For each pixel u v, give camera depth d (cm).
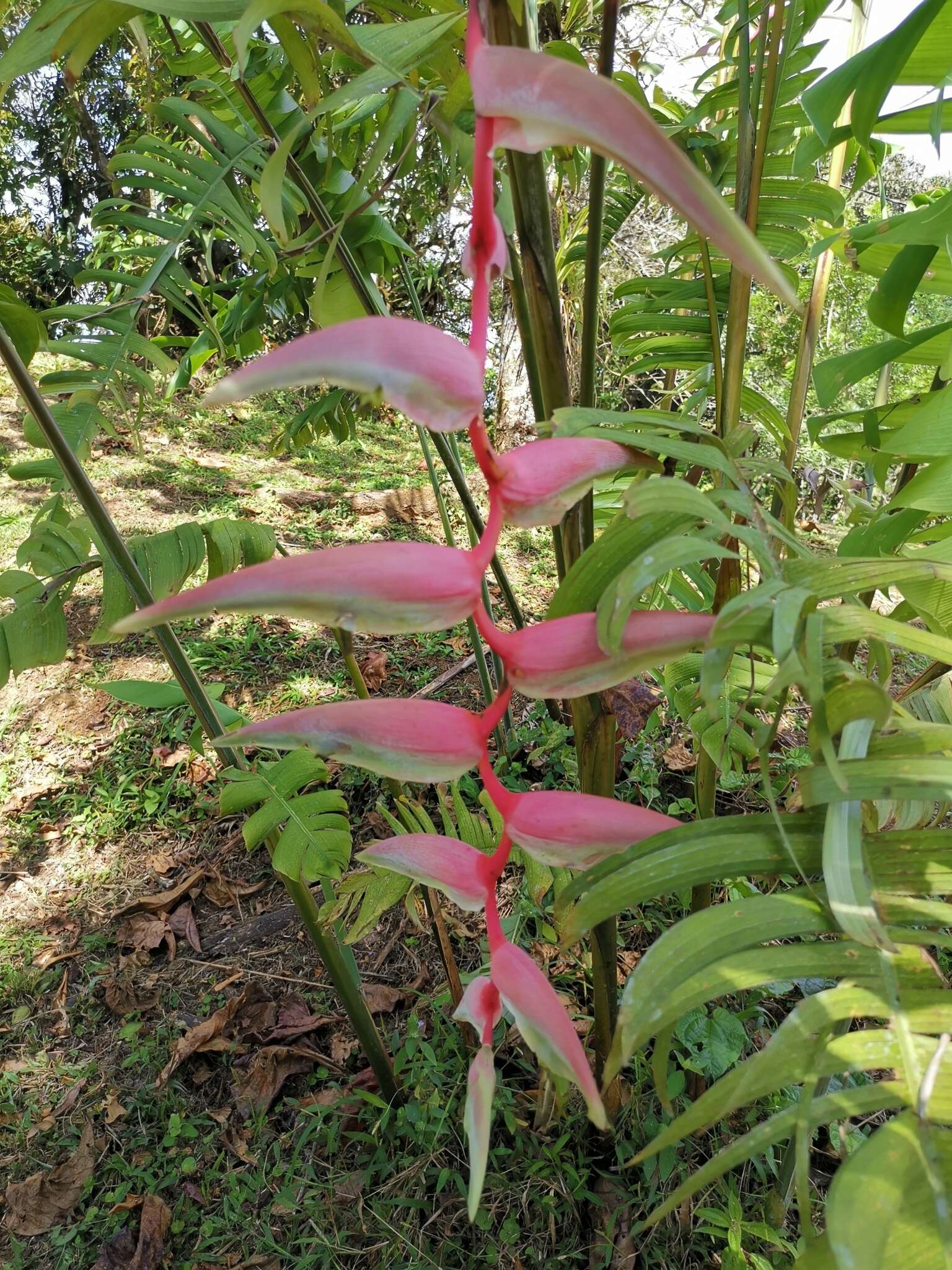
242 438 377
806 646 35
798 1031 33
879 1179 29
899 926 36
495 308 394
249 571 32
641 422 47
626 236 346
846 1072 32
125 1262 108
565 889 40
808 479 228
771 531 43
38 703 212
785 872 38
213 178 98
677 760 181
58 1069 133
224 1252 108
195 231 111
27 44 48
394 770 38
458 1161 112
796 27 91
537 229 51
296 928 156
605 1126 37
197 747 103
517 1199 106
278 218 41
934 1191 29
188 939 155
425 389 32
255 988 142
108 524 86
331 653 228
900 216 74
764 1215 100
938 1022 33
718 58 127
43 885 167
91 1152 121
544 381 56
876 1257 27
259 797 101
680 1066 113
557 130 32
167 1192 116
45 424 81
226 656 224
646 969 35
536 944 137
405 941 149
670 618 37
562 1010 39
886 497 106
